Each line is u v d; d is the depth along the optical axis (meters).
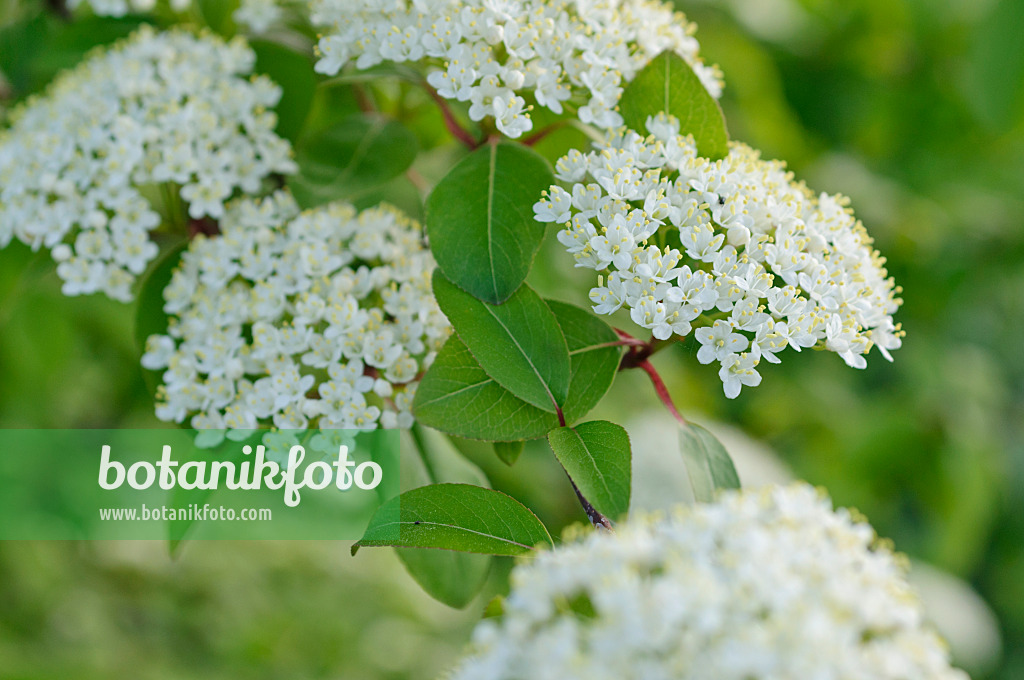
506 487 0.71
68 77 0.66
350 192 0.63
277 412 0.61
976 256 0.99
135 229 0.63
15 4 0.72
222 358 0.62
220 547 1.00
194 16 0.68
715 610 0.54
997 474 0.95
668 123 0.61
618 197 0.59
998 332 1.19
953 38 0.93
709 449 0.60
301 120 0.65
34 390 0.77
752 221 0.59
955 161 0.99
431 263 0.62
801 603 0.54
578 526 0.56
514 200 0.60
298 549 1.02
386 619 1.03
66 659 0.84
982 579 1.18
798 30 0.97
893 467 0.94
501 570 0.84
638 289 0.58
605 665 0.54
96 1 0.67
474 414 0.59
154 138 0.63
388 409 0.62
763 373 0.96
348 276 0.62
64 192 0.63
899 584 0.56
